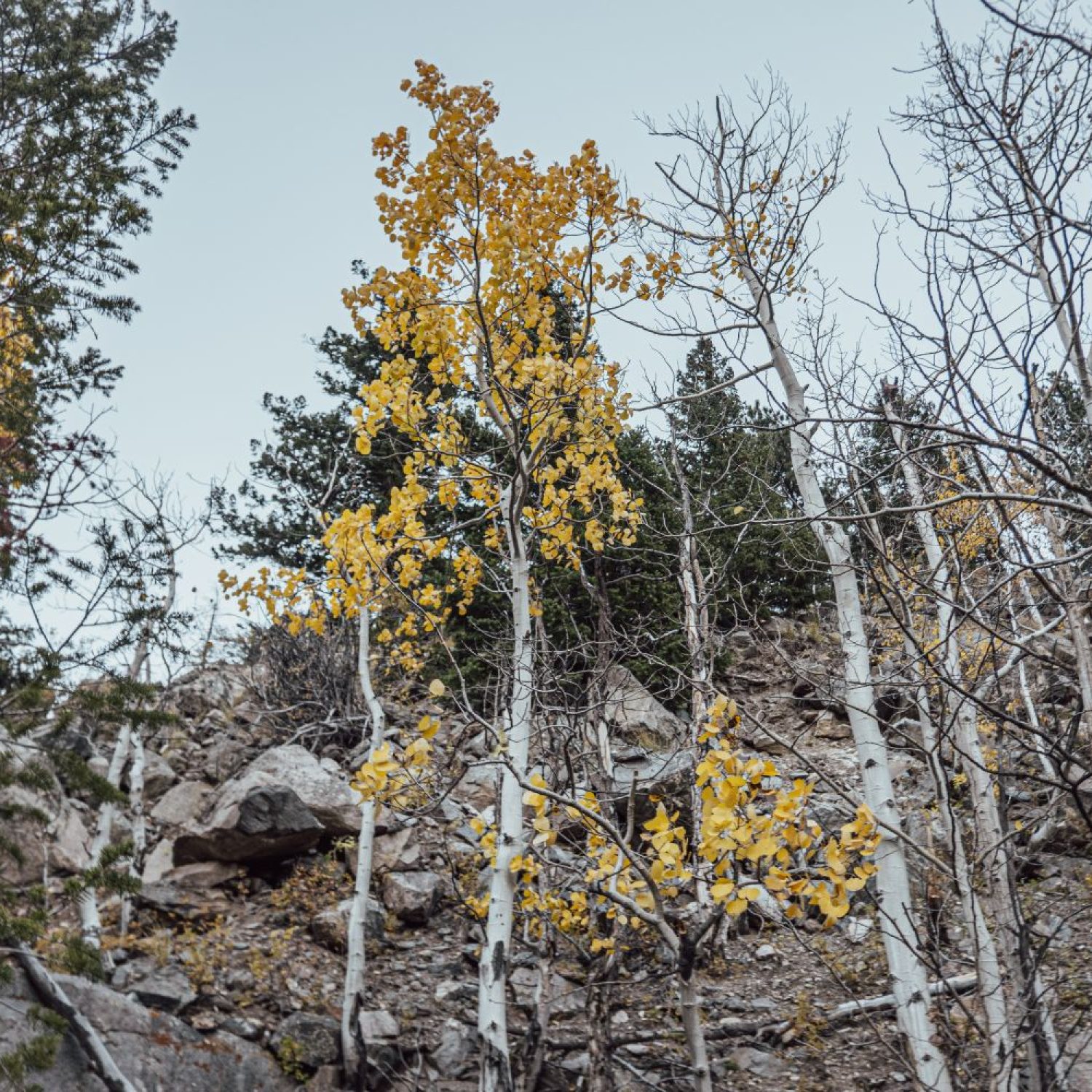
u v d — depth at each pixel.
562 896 7.75
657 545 12.38
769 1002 8.62
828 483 7.14
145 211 9.92
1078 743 7.07
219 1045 7.83
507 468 7.64
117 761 9.29
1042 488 5.23
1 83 11.23
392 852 10.56
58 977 7.62
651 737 12.13
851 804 5.00
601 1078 7.09
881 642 7.38
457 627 13.08
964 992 7.11
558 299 8.09
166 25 13.41
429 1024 8.48
